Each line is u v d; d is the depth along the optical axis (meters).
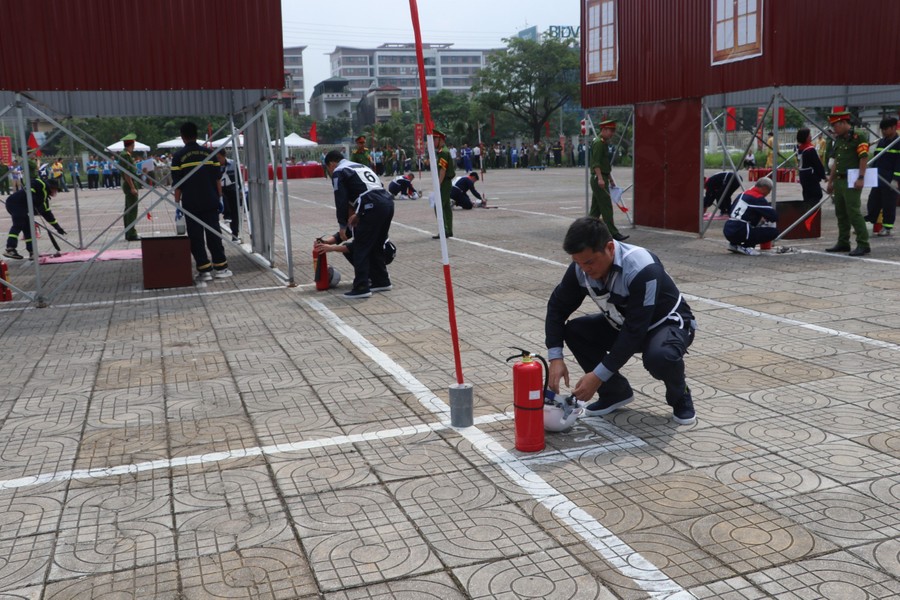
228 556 3.43
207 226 10.46
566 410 4.73
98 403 5.56
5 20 8.77
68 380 6.14
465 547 3.45
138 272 11.87
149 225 20.66
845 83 11.52
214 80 9.39
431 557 3.37
